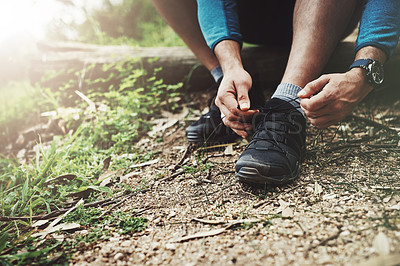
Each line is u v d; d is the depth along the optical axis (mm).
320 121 1324
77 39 3551
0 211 1361
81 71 2486
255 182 1313
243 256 969
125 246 1093
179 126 2123
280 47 2387
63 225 1235
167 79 2510
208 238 1080
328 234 1002
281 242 1005
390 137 1596
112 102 2324
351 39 2393
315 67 1421
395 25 1346
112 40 3338
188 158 1704
